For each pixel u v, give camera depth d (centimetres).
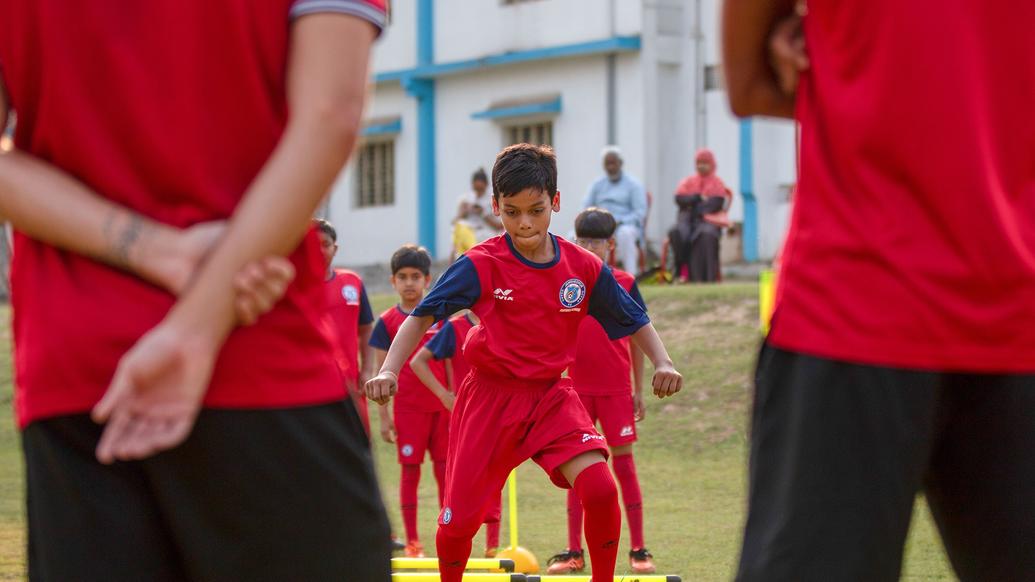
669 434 1658
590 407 1043
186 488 313
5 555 1016
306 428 320
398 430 1136
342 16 310
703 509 1262
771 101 389
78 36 310
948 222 331
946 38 330
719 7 384
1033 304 334
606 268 797
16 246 324
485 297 773
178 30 310
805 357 341
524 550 989
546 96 3672
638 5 3459
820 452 337
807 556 335
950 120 331
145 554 316
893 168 335
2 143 326
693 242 2586
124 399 293
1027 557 345
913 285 332
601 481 740
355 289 1211
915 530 1076
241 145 317
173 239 307
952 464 353
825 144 349
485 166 3828
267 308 305
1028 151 340
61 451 312
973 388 343
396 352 781
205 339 298
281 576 321
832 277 339
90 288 310
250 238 300
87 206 307
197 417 309
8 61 318
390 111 4038
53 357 308
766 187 3481
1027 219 341
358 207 4141
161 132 311
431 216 3950
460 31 3831
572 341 790
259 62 315
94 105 311
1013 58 336
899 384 333
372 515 334
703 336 1955
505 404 770
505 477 779
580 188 3616
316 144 305
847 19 339
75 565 312
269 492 316
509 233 779
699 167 2625
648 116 3481
